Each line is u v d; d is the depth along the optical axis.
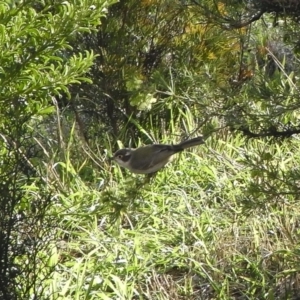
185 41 14.26
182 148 9.37
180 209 11.81
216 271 10.08
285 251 9.95
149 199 12.09
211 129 8.75
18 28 8.95
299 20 8.31
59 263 9.94
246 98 8.27
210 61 13.30
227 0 8.69
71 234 11.09
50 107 9.53
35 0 9.18
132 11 14.26
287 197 11.63
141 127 13.89
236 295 9.95
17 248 8.38
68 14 9.20
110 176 12.50
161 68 13.82
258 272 10.12
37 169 11.80
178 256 10.49
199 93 8.51
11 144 8.84
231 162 12.91
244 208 8.57
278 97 8.10
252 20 8.51
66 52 14.06
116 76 14.44
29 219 9.51
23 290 8.34
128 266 10.16
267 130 8.46
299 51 8.57
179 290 9.95
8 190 8.29
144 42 14.41
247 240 10.96
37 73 9.37
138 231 11.21
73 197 11.77
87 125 14.90
